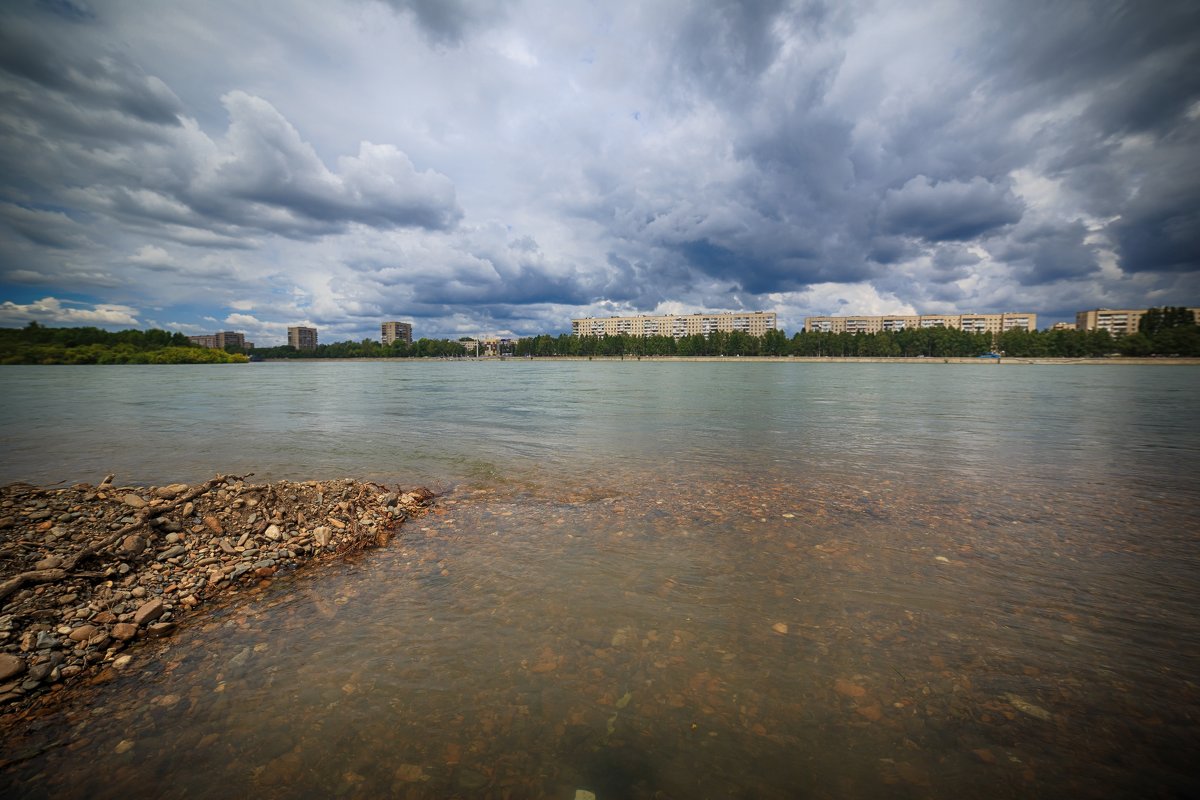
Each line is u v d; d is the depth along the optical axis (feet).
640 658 17.03
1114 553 26.08
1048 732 13.64
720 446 58.23
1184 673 16.15
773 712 14.46
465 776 12.28
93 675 16.63
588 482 41.47
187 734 13.79
